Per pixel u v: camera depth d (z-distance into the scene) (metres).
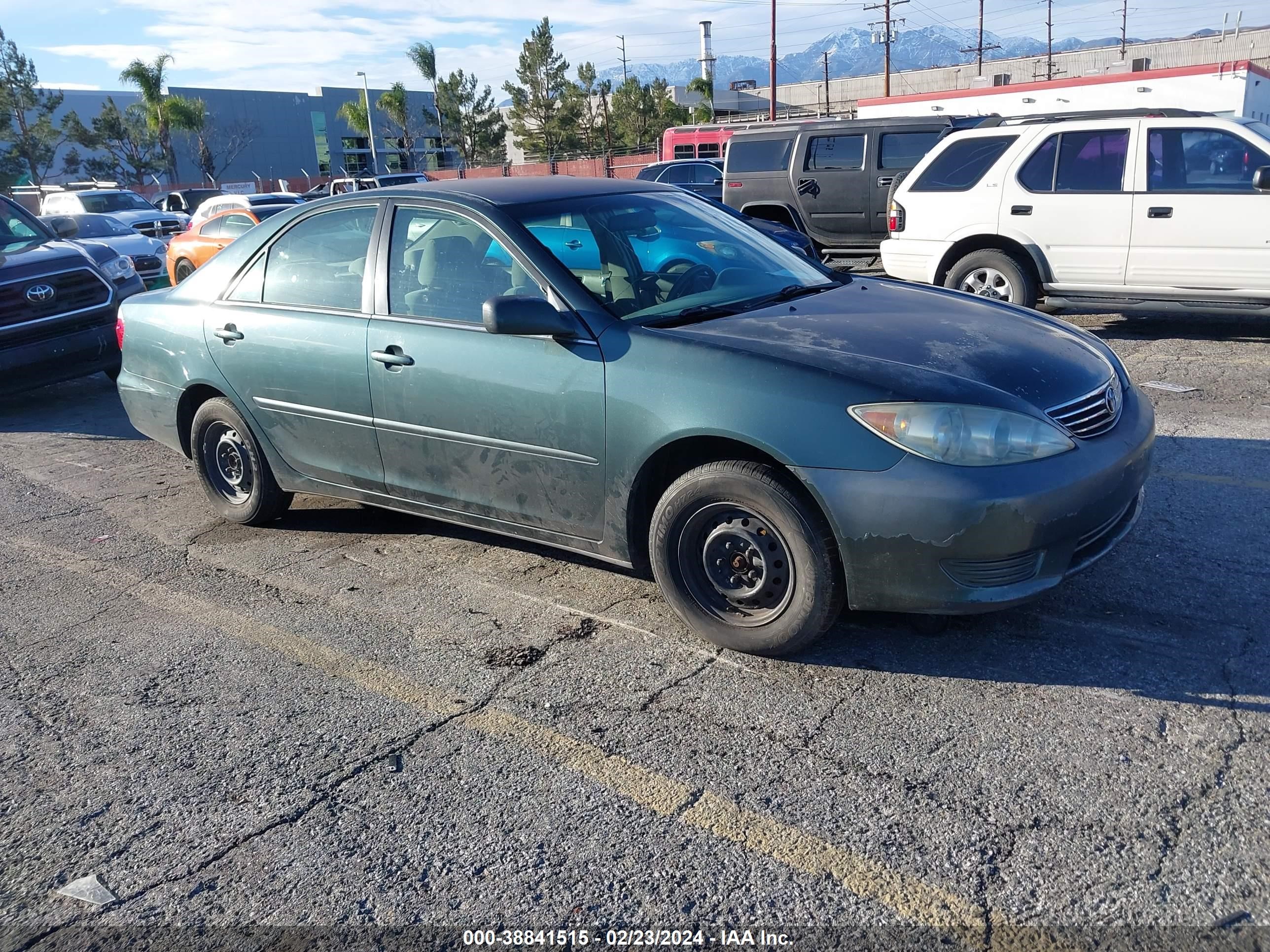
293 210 4.72
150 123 51.47
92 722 3.38
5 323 7.88
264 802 2.89
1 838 2.81
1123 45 56.06
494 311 3.46
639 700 3.30
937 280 9.10
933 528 3.04
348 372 4.30
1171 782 2.69
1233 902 2.28
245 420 4.89
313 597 4.28
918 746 2.93
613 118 52.28
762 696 3.27
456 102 51.28
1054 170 8.31
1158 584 3.80
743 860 2.53
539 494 3.84
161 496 5.90
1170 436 5.65
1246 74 15.78
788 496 3.21
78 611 4.30
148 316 5.29
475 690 3.44
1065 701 3.10
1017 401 3.15
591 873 2.52
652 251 4.08
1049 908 2.30
